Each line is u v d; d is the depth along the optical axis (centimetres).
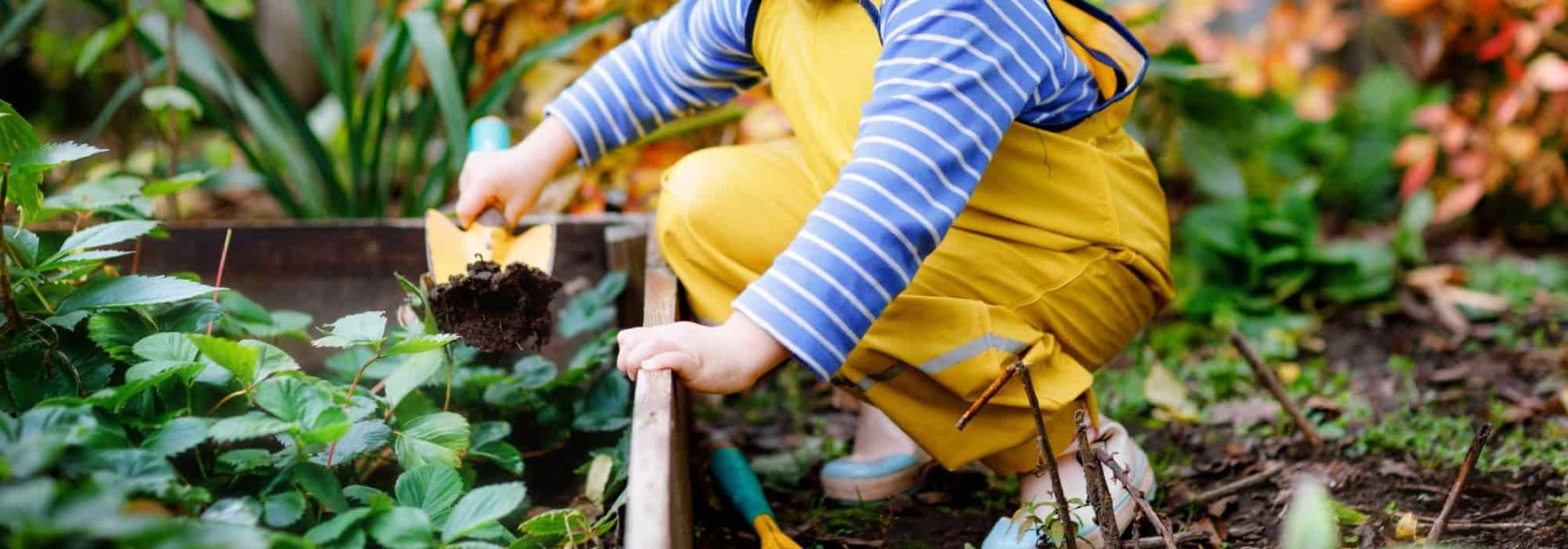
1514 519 136
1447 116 248
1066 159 122
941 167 106
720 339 106
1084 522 123
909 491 149
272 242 173
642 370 107
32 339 112
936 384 124
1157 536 133
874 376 124
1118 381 188
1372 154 268
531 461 150
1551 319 212
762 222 129
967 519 143
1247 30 302
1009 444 125
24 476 80
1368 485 148
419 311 137
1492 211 264
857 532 141
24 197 114
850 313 104
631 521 92
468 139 181
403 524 101
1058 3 125
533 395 146
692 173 133
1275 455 160
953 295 123
